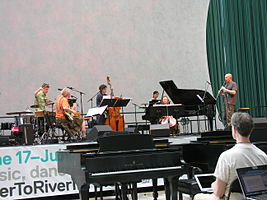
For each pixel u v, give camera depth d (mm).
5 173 6691
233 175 3246
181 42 12961
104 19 12383
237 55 13070
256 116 12984
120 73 12391
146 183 7305
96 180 4363
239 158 3246
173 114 9633
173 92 10391
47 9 11922
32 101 11609
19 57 11602
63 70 11914
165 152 4734
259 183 3051
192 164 5129
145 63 12633
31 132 8672
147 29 12727
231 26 13016
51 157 6891
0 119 11289
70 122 8797
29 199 6773
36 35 11773
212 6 13078
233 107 9922
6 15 11594
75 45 12078
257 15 13055
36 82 11672
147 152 4684
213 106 10172
